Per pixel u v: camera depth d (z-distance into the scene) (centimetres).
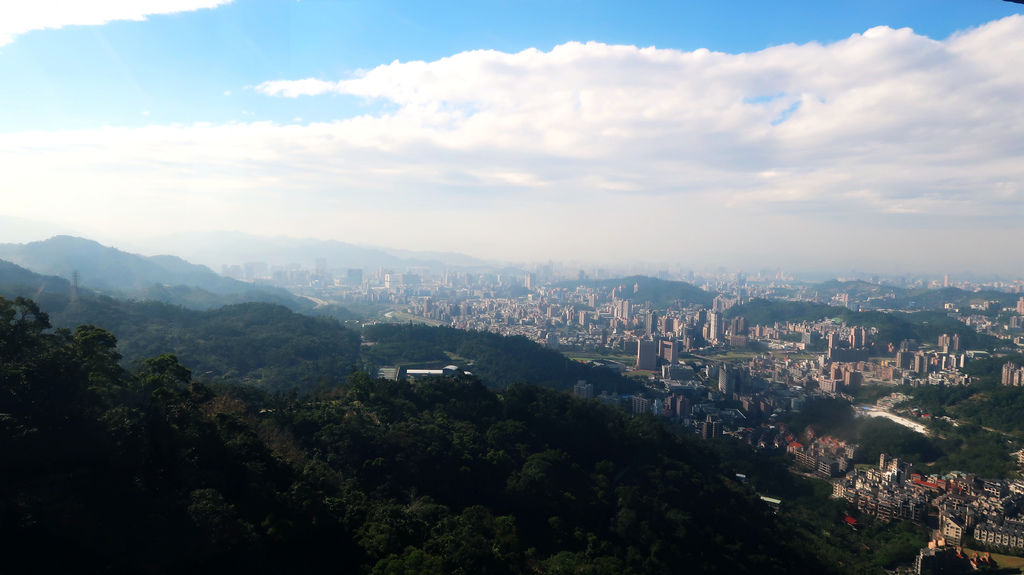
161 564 5647
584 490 11088
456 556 7050
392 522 7350
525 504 10075
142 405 7275
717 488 12619
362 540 6994
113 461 6325
